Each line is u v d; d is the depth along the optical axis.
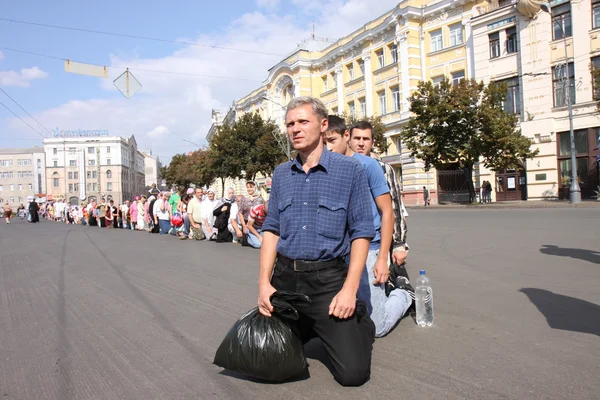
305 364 2.92
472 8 29.75
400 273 4.50
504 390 2.72
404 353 3.40
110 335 4.11
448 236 11.05
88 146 97.56
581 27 24.84
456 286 5.61
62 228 22.55
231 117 64.38
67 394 2.91
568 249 8.07
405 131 27.44
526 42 26.73
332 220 2.82
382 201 3.42
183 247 11.31
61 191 96.25
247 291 5.75
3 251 11.77
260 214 10.36
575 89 25.20
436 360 3.23
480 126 25.02
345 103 40.19
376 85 36.19
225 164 41.12
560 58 25.70
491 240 9.86
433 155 26.48
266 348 2.82
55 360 3.52
